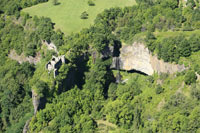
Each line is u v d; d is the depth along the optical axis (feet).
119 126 591.37
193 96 551.59
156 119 557.74
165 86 606.14
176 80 593.83
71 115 607.78
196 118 514.27
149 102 598.75
